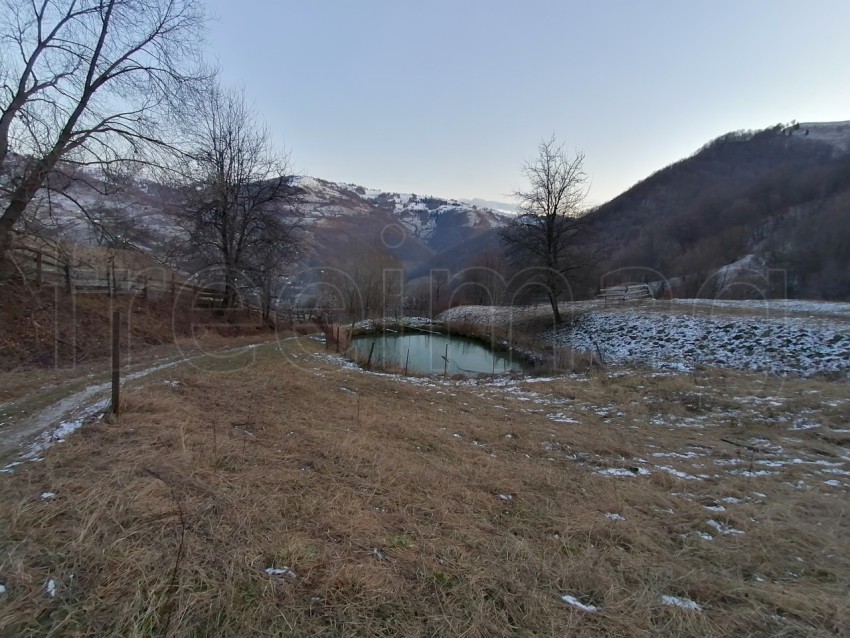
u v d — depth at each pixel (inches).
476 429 298.2
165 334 658.8
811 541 153.9
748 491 200.5
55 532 119.6
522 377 627.5
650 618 107.0
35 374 366.0
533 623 101.2
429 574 117.2
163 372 395.9
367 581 110.4
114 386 229.8
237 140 886.4
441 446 248.8
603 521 161.3
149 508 134.3
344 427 265.3
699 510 177.2
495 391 482.9
